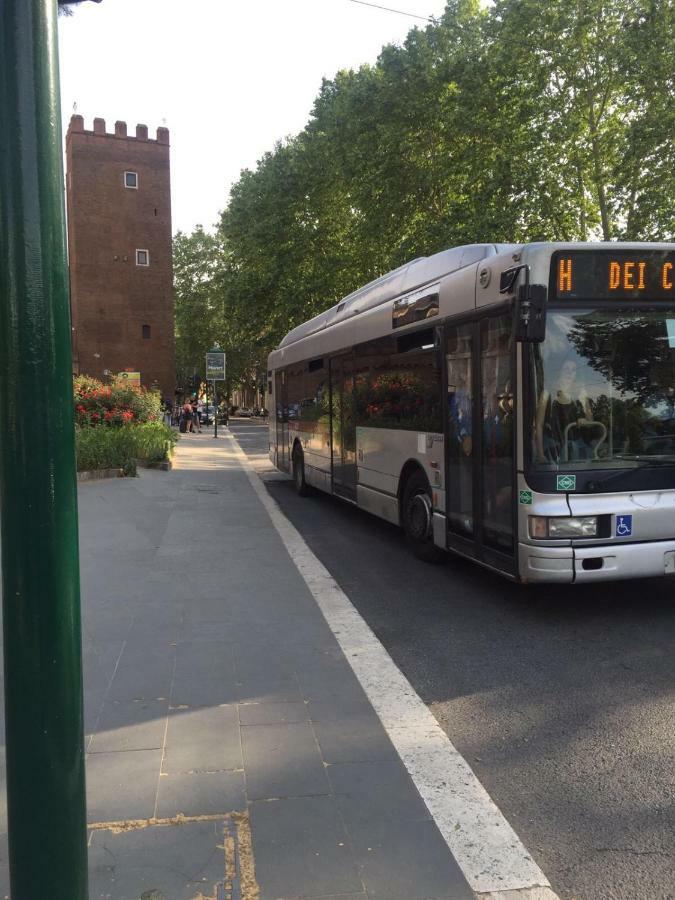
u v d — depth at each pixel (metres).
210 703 4.39
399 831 3.09
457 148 24.86
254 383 81.19
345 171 28.44
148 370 52.50
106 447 16.45
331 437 12.24
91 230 50.88
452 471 7.45
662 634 5.88
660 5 19.20
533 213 21.62
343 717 4.23
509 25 21.94
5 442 1.76
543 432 5.93
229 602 6.62
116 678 4.78
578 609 6.61
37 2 1.72
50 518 1.78
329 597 6.83
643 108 20.67
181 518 11.26
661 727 4.24
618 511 5.94
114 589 7.04
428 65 24.17
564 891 2.81
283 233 32.91
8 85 1.71
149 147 52.03
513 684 4.89
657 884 2.85
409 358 8.61
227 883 2.71
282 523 10.92
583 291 6.01
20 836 1.84
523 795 3.51
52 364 1.76
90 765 3.62
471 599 6.98
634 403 6.09
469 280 6.97
